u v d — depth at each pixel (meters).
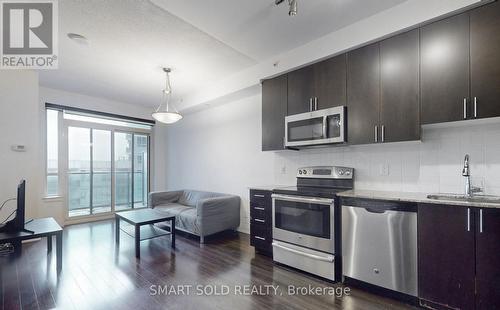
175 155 5.91
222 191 4.60
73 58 3.22
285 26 2.54
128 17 2.36
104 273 2.54
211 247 3.38
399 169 2.52
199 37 2.74
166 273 2.55
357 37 2.46
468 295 1.68
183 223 3.84
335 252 2.36
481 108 1.82
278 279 2.43
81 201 4.96
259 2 2.16
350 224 2.27
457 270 1.73
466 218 1.70
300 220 2.63
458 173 2.18
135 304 1.98
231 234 4.05
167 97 4.98
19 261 2.85
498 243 1.58
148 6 2.20
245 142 4.18
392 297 2.08
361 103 2.47
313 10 2.28
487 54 1.81
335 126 2.61
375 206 2.11
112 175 5.38
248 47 2.98
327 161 3.08
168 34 2.67
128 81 4.07
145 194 5.96
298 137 2.92
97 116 5.07
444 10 1.96
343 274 2.32
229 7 2.23
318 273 2.44
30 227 2.70
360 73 2.49
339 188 2.86
